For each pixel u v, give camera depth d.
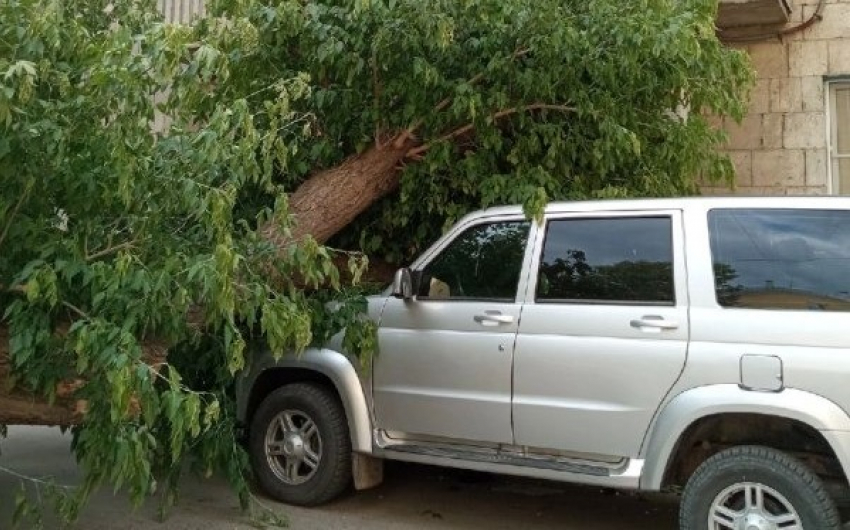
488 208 5.29
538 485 6.19
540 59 5.58
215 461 5.11
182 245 4.16
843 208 4.09
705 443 4.30
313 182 5.89
